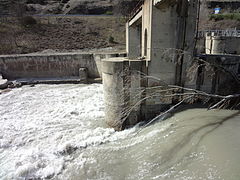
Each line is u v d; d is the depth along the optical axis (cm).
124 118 1235
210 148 848
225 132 970
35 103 1856
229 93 1345
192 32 1164
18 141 1175
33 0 6475
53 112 1631
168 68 1210
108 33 4434
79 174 875
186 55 1198
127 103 1228
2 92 2181
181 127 1061
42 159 980
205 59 1276
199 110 1238
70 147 1072
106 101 1263
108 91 1219
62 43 3862
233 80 1332
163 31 1136
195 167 767
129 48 2633
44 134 1254
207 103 1345
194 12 1127
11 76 2673
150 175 797
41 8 6200
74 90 2269
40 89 2330
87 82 2581
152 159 881
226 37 2895
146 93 1235
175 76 1240
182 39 1152
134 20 2017
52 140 1172
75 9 6312
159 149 933
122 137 1162
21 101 1912
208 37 3086
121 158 957
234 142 876
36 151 1055
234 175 681
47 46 3712
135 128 1237
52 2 6875
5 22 4156
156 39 1143
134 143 1064
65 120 1470
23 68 2656
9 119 1505
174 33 1149
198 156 821
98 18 4962
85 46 3844
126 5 5306
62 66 2675
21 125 1395
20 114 1599
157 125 1173
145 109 1270
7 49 3391
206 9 5397
